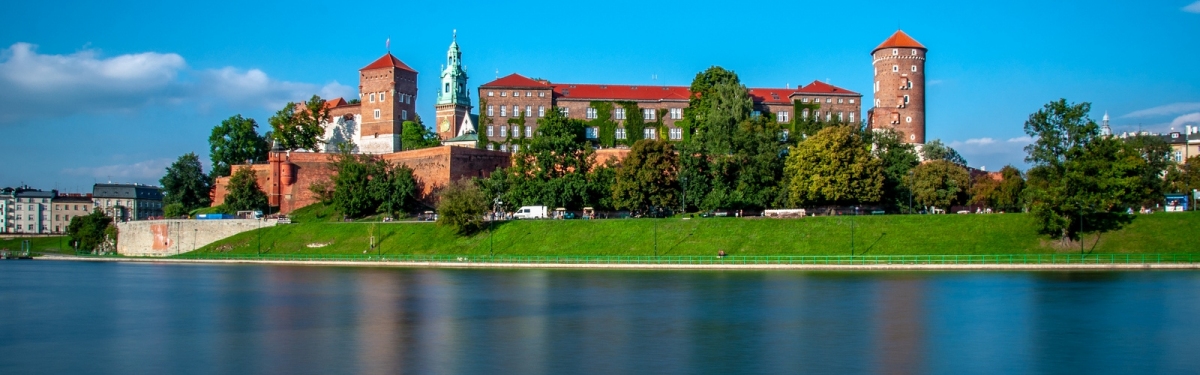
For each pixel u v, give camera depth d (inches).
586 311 2940.5
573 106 7091.5
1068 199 4099.4
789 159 5300.2
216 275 4426.7
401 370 2114.9
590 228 4857.3
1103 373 2046.0
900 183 5315.0
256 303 3257.9
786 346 2346.2
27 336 2620.6
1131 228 4200.3
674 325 2659.9
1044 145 4522.6
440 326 2699.3
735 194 5157.5
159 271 4793.3
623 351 2301.9
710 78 6889.8
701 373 2062.0
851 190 4928.6
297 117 7293.3
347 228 5467.5
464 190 5211.6
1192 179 5388.8
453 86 7824.8
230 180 6466.5
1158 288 3245.6
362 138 7539.4
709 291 3366.1
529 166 5723.4
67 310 3144.7
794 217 4687.5
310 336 2564.0
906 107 7436.0
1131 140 5398.6
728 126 5871.1
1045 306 2906.0
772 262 4210.1
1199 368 2085.4
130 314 3029.0
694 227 4692.4
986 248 4192.9
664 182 5236.2
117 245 6555.1
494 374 2064.5
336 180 6033.5
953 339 2420.0
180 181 7322.8
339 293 3513.8
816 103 7273.6
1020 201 5093.5
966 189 5457.7
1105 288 3270.2
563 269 4330.7
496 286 3649.1
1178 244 4050.2
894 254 4224.9
